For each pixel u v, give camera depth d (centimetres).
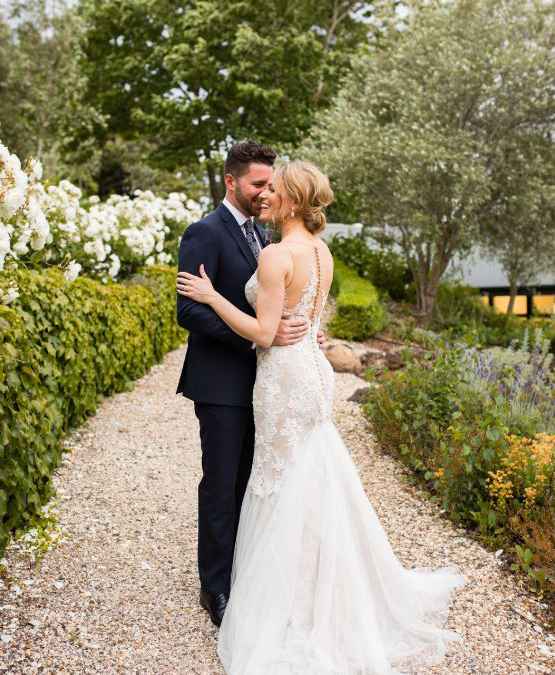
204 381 253
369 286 1100
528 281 1266
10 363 302
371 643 234
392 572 256
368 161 1112
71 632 246
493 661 240
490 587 288
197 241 250
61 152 2033
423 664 238
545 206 1083
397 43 1166
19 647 233
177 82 1792
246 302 255
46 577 281
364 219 1219
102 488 382
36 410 342
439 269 1145
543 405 464
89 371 495
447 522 351
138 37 1967
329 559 237
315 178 245
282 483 246
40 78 1872
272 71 1722
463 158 1010
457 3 1092
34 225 401
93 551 308
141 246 753
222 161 1755
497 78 1051
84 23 1931
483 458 349
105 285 613
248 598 238
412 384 448
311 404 247
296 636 234
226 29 1714
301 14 1770
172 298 788
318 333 259
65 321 430
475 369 498
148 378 648
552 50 1064
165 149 1917
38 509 328
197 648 244
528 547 304
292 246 241
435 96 1036
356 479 255
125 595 274
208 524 255
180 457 440
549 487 326
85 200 832
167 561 304
